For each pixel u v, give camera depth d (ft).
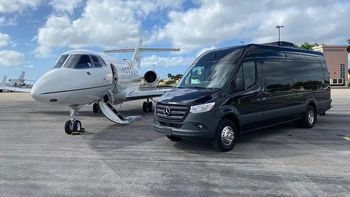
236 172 19.99
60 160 23.47
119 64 53.47
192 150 25.94
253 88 27.53
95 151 26.21
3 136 33.76
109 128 38.34
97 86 39.86
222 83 25.86
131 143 29.14
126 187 17.57
